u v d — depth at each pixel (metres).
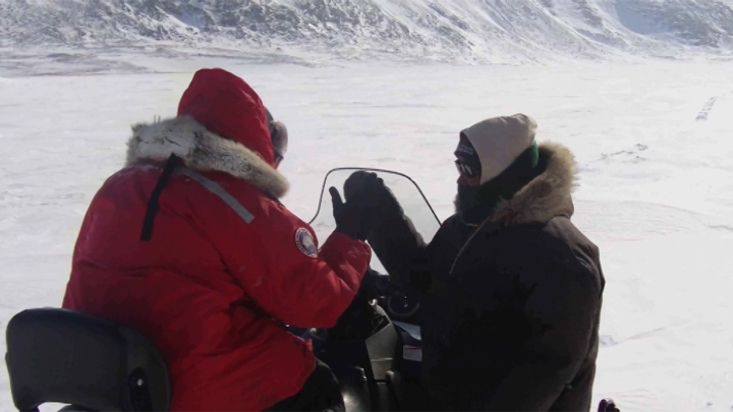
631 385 4.11
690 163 12.48
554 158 2.16
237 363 2.01
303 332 2.56
